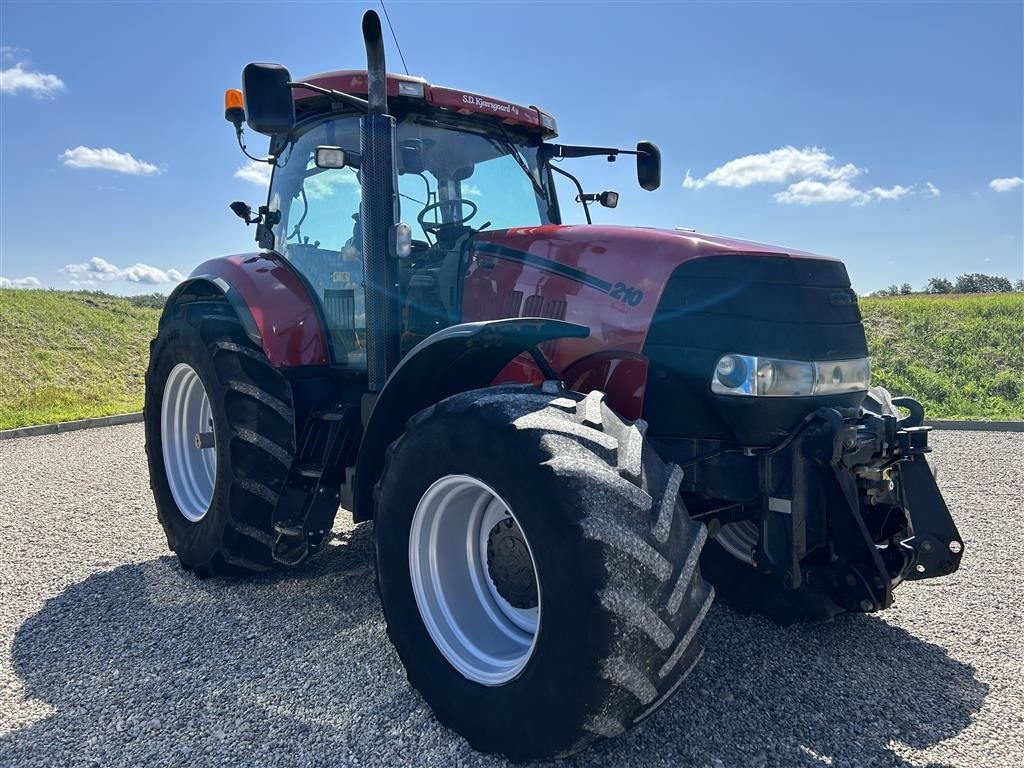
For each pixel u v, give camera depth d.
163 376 4.07
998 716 2.45
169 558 4.14
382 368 3.14
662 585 2.02
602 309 2.74
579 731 2.00
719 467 2.64
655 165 4.09
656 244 2.71
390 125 3.12
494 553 2.46
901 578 2.77
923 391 11.70
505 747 2.17
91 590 3.66
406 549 2.52
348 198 3.58
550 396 2.35
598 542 1.94
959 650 2.95
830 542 2.61
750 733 2.34
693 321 2.58
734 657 2.89
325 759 2.23
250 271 3.79
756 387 2.51
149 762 2.24
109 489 5.93
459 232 3.58
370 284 3.13
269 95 2.86
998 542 4.33
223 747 2.30
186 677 2.75
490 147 3.78
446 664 2.41
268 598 3.49
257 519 3.46
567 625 1.97
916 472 2.84
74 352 16.55
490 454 2.19
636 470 2.08
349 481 3.17
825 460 2.49
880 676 2.73
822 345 2.64
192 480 4.05
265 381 3.49
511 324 2.42
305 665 2.82
